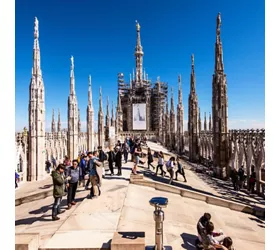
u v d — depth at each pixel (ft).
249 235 46.70
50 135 138.82
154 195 59.52
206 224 33.04
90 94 172.35
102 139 209.77
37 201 63.31
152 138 357.82
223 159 114.21
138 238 27.99
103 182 64.85
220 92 115.96
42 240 31.30
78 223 37.55
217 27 118.01
